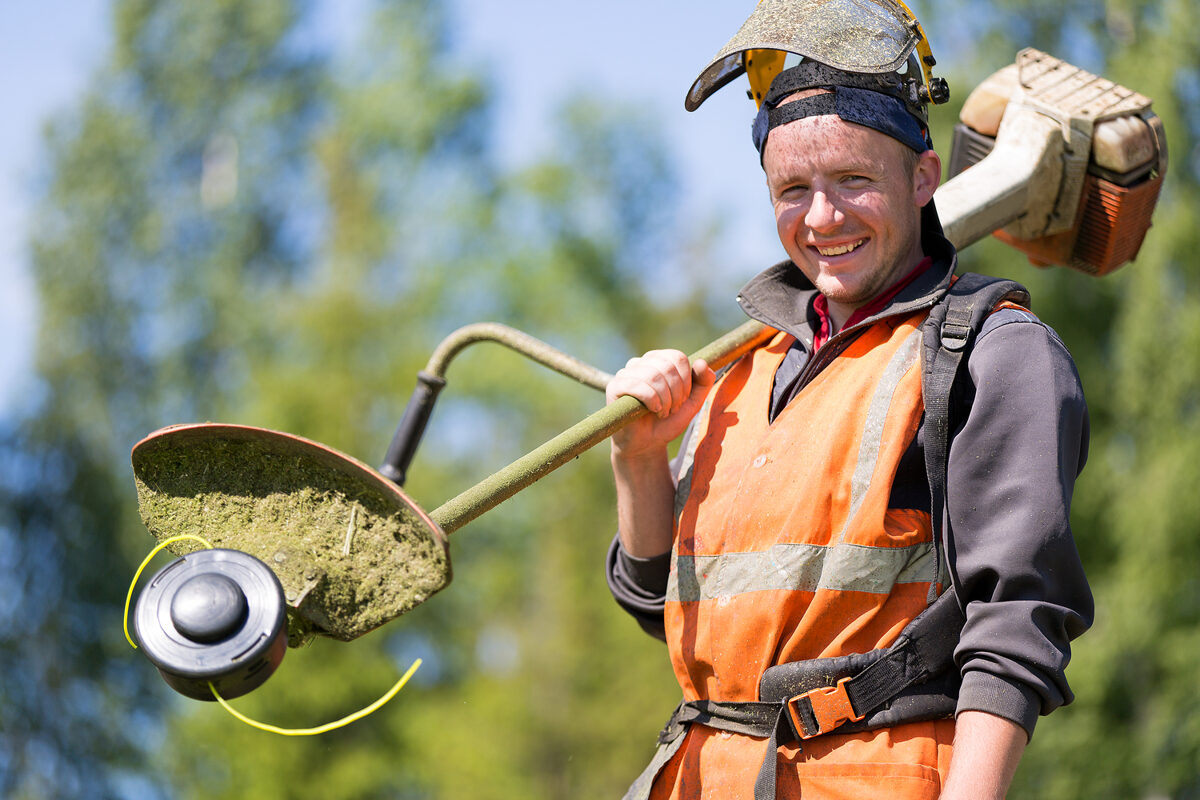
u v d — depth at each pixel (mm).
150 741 39000
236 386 45625
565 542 40375
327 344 36062
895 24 3881
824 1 3947
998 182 5031
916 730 3508
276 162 49781
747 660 3705
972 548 3443
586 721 36219
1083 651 28219
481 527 41812
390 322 42000
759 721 3670
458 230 48281
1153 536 27281
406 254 47969
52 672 38875
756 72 4320
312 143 49281
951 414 3596
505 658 41719
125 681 39469
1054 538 3359
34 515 40750
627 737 36188
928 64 3938
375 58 50125
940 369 3594
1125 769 27750
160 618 3172
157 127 49406
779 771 3572
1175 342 27641
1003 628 3322
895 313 3777
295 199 49719
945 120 29234
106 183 47500
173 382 45719
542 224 52531
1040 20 30000
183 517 3566
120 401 44781
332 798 25859
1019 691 3285
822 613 3568
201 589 3189
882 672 3502
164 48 50250
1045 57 5324
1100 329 30172
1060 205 5152
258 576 3244
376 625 3461
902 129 3824
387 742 27453
